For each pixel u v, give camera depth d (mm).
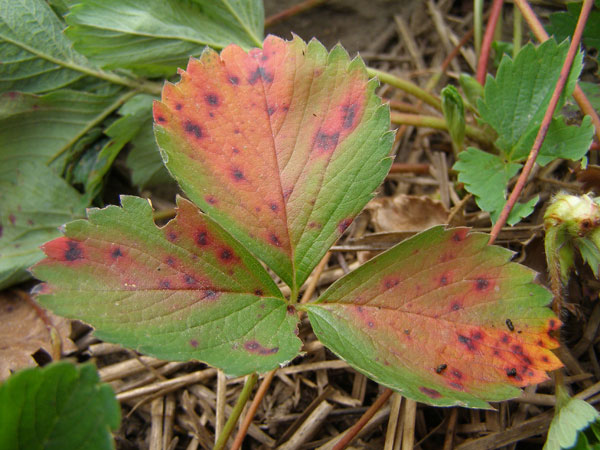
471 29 227
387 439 144
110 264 112
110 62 171
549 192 176
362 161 126
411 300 120
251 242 124
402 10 237
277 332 116
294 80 130
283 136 128
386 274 122
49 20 177
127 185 201
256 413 152
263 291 122
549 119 139
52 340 160
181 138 124
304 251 126
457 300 119
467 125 185
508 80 153
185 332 109
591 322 155
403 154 208
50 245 111
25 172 182
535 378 112
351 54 233
